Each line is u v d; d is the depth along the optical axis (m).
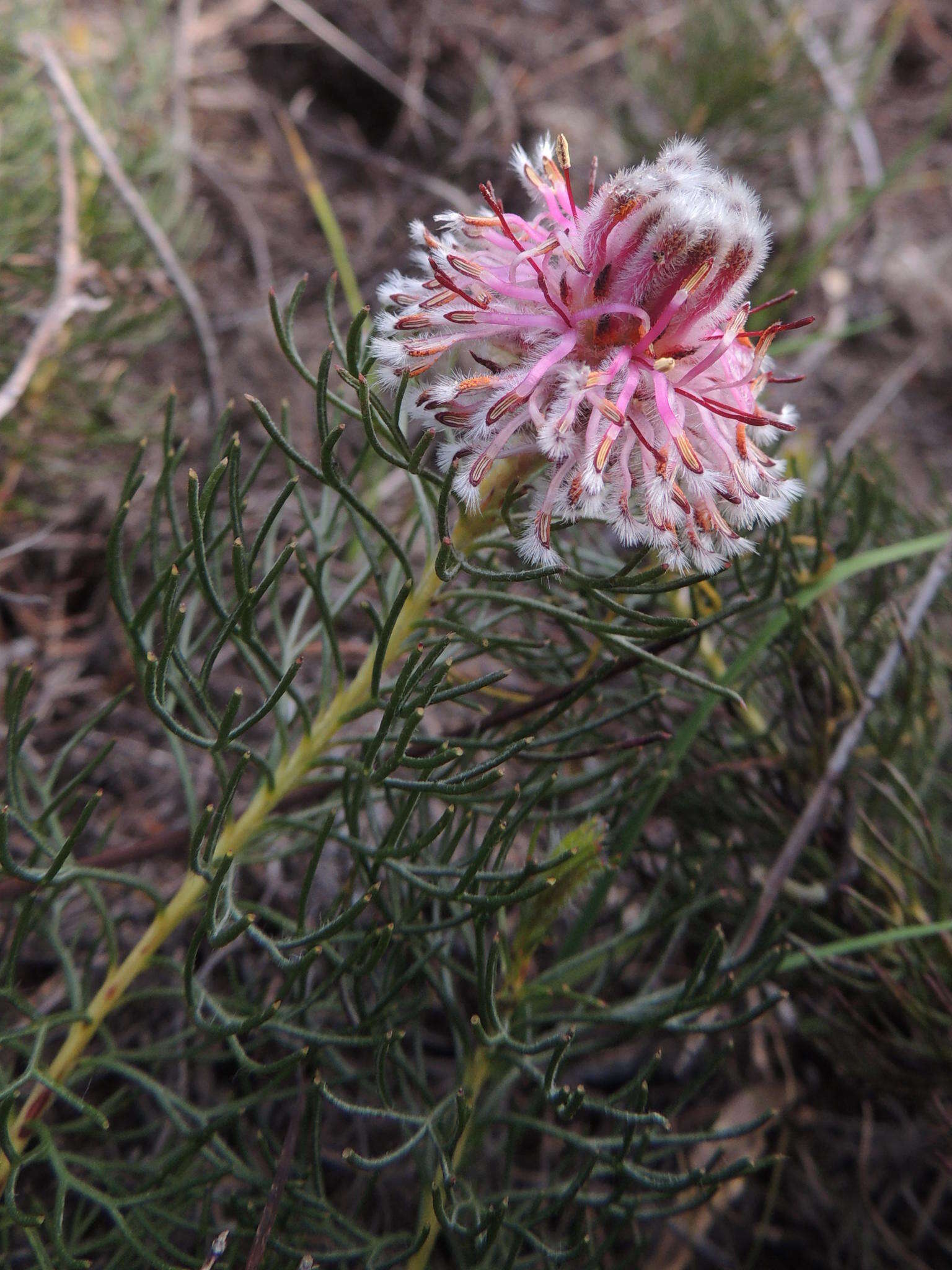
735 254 0.09
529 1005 0.12
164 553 0.19
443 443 0.10
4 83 0.20
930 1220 0.15
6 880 0.12
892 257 0.27
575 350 0.09
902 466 0.24
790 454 0.15
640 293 0.09
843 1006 0.13
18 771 0.11
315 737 0.11
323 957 0.13
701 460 0.09
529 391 0.09
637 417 0.09
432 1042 0.15
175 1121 0.11
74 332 0.18
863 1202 0.15
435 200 0.26
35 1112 0.11
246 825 0.11
